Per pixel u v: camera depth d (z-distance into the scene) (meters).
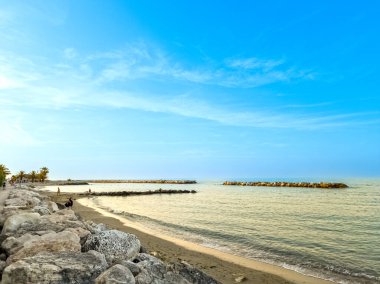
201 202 64.06
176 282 8.84
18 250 9.87
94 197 78.31
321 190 108.00
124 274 7.83
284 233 27.36
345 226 31.88
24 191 33.66
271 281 13.59
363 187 125.31
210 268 15.24
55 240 9.69
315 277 14.41
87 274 8.01
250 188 128.12
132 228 27.92
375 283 13.73
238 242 22.95
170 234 25.48
